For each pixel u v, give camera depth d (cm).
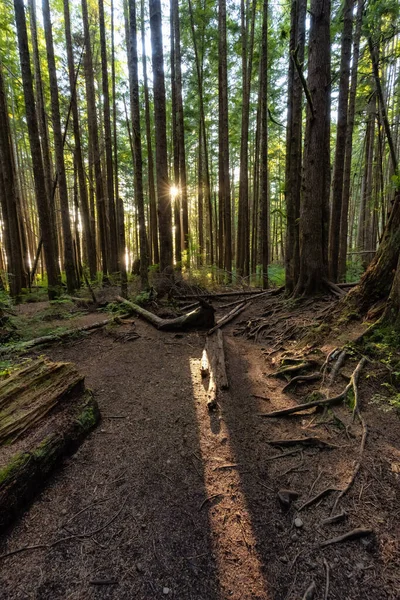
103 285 1209
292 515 209
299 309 633
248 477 246
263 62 908
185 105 1544
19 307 849
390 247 401
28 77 744
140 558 183
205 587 169
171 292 853
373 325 376
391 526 192
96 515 212
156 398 370
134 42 696
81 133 1680
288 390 369
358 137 1870
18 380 281
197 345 558
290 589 166
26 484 215
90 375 434
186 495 230
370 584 164
